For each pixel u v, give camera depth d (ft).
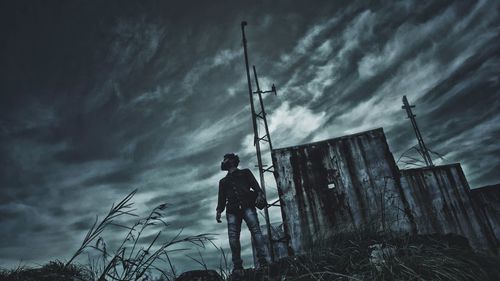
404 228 19.48
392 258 11.51
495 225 26.09
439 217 24.64
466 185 26.03
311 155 23.50
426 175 26.71
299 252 20.30
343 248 13.03
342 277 11.01
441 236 13.85
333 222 20.77
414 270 10.74
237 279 12.95
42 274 9.79
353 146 23.31
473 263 11.19
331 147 23.57
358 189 21.66
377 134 23.39
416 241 13.28
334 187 22.15
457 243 13.78
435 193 25.80
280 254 21.99
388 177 21.65
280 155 23.73
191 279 12.62
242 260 15.55
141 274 8.13
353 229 14.66
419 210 24.88
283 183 22.76
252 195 17.01
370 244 13.05
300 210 21.65
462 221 24.50
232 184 17.31
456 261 10.99
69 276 9.29
